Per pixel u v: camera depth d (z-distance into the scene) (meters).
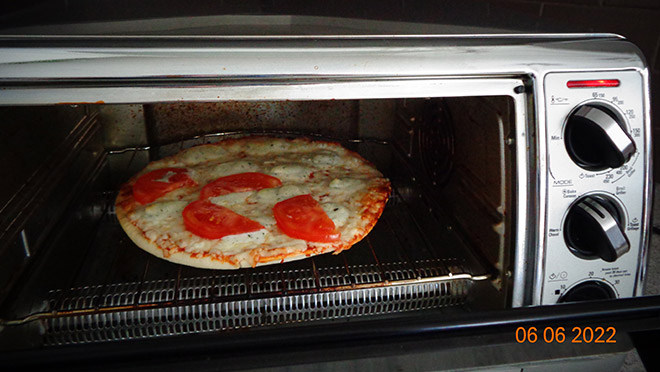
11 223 0.67
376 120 1.12
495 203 0.71
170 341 0.51
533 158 0.66
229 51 0.60
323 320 0.79
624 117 0.67
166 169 0.99
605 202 0.69
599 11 1.43
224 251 0.79
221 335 0.53
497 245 0.72
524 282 0.70
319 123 1.12
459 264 0.83
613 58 0.66
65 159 0.86
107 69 0.58
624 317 0.57
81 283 0.84
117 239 0.96
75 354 0.49
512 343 0.60
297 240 0.81
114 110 1.03
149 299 0.74
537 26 0.78
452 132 0.84
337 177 0.99
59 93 0.58
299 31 0.68
